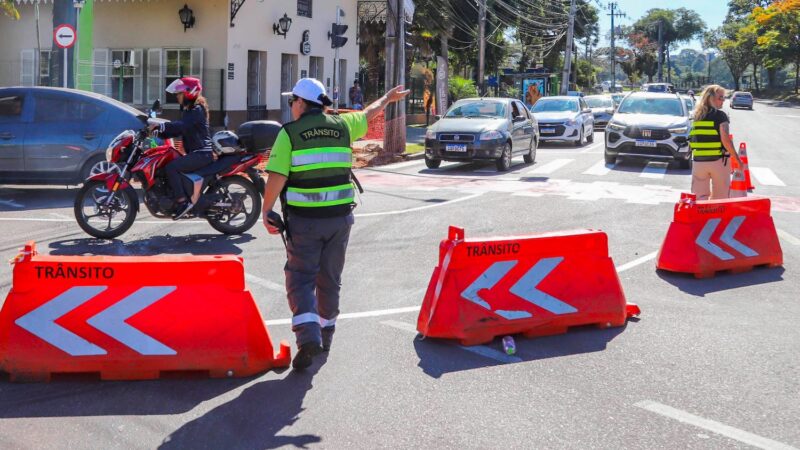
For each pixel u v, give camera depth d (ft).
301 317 17.10
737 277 27.14
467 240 19.75
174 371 17.13
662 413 15.51
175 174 30.73
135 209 31.42
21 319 16.74
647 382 17.19
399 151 70.59
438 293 19.56
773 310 23.06
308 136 17.13
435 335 19.44
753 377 17.57
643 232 34.60
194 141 30.94
